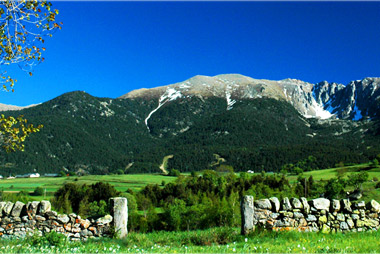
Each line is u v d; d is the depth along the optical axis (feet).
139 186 424.46
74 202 250.16
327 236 42.73
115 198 46.98
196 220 117.08
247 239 41.93
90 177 550.77
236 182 331.98
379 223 47.70
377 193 195.62
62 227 45.52
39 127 46.44
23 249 34.42
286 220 46.80
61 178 541.34
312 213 47.50
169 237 46.11
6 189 378.32
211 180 367.04
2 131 44.55
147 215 137.80
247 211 46.60
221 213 95.81
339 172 382.83
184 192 276.82
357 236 42.52
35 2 42.52
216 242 43.32
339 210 48.16
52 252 33.71
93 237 45.34
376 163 426.51
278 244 38.65
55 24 43.34
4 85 42.60
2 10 40.57
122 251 35.76
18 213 46.03
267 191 241.55
